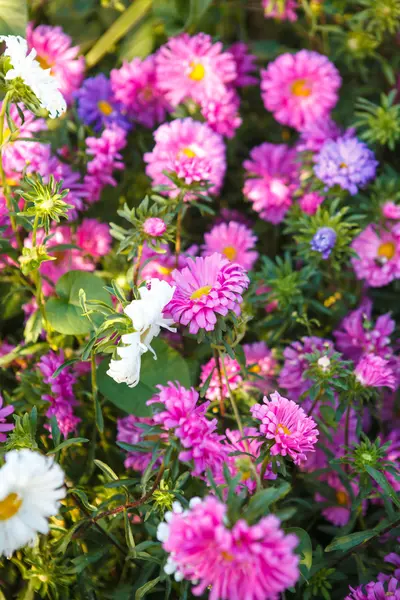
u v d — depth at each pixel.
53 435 0.76
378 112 0.96
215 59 0.98
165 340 0.89
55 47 0.99
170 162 0.86
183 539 0.60
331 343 0.87
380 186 0.95
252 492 0.75
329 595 0.80
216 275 0.75
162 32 1.06
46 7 1.06
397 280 0.96
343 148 0.91
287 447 0.73
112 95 1.00
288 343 0.93
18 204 0.85
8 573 0.82
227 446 0.76
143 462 0.82
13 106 0.86
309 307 0.95
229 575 0.60
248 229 1.01
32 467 0.67
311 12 1.03
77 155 0.95
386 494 0.78
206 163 0.84
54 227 0.90
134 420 0.84
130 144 1.00
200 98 0.98
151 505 0.78
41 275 0.85
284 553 0.58
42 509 0.68
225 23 1.09
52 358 0.82
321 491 0.84
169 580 0.75
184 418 0.70
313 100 1.01
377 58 1.04
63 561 0.79
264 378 0.87
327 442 0.86
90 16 1.07
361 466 0.77
